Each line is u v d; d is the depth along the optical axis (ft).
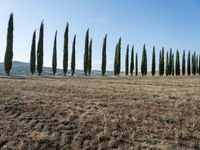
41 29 210.18
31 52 208.74
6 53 185.37
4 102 81.25
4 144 59.72
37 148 58.03
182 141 62.08
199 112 81.15
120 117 73.15
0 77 150.71
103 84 130.31
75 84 123.44
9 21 186.80
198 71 352.49
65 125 67.72
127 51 297.74
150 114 77.30
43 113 74.54
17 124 67.97
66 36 227.61
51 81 134.10
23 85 109.50
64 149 57.88
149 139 61.98
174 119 74.49
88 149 57.93
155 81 172.76
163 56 322.96
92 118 71.61
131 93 103.50
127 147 58.39
